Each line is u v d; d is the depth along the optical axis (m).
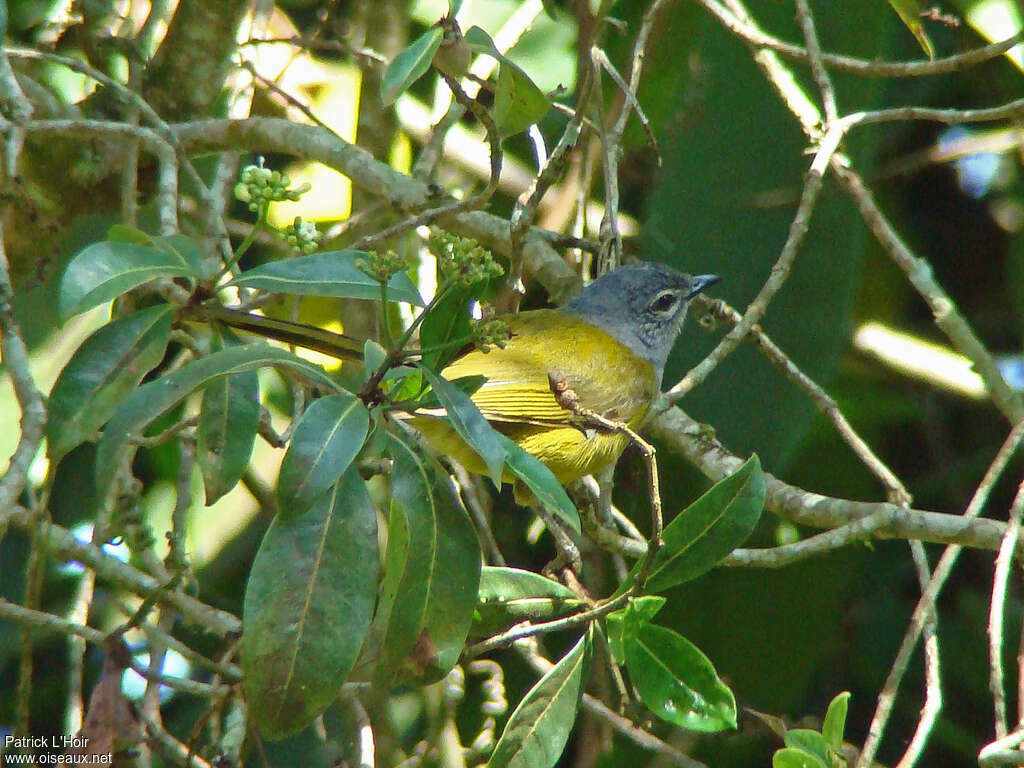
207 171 10.77
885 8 10.09
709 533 6.33
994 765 5.76
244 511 10.42
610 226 9.52
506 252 9.72
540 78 11.39
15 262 9.47
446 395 5.30
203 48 10.03
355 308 10.12
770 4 10.32
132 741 5.88
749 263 10.04
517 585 6.59
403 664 5.73
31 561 6.49
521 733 6.17
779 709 10.09
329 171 11.20
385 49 10.87
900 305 12.05
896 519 7.19
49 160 9.45
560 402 6.41
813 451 10.81
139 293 8.08
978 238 11.91
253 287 6.05
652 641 6.39
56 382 5.77
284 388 10.70
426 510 5.69
